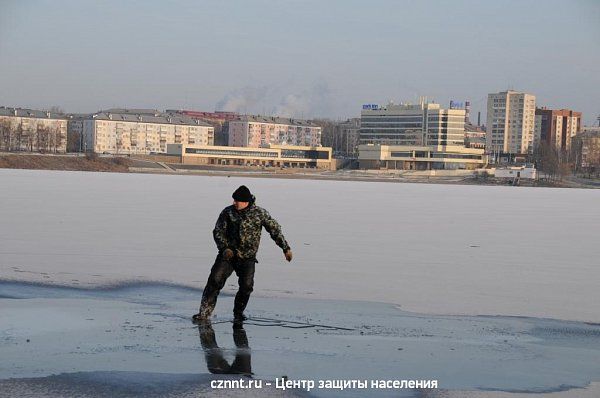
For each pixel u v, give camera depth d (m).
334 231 28.70
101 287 14.31
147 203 43.78
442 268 18.78
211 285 11.63
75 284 14.53
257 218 11.70
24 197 45.31
